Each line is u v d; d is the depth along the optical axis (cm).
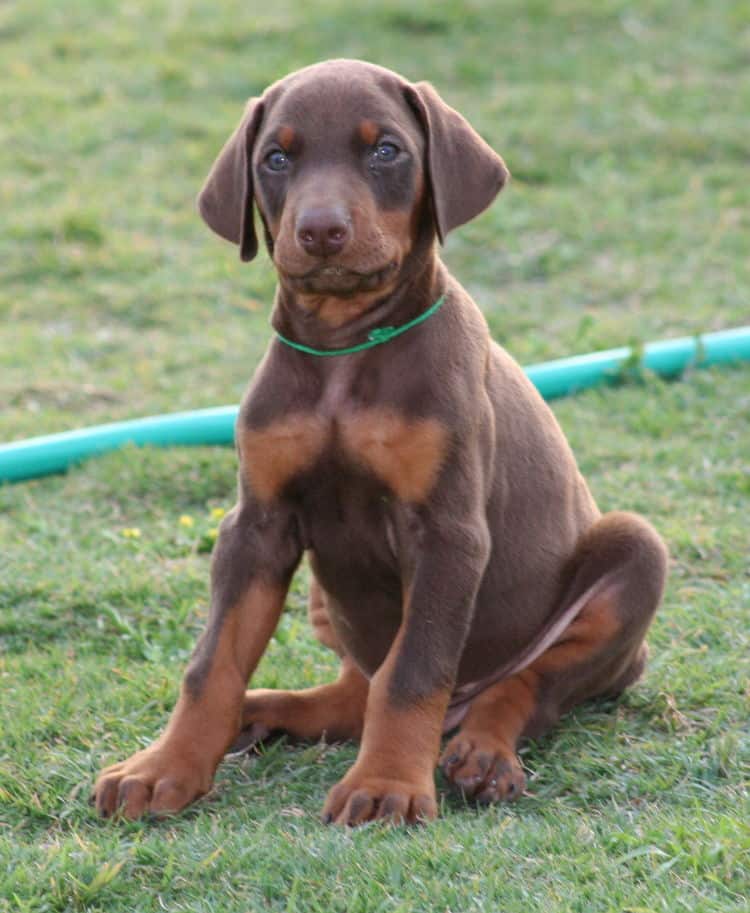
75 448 1240
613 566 807
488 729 757
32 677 893
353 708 818
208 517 1143
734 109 2116
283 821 709
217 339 1557
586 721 818
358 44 2331
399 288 736
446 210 741
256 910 619
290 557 764
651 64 2256
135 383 1456
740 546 1043
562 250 1741
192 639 945
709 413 1295
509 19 2381
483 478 752
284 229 718
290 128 724
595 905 604
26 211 1886
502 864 641
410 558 739
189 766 725
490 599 799
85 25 2517
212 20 2484
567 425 1280
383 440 729
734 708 819
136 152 2069
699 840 645
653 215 1833
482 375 764
